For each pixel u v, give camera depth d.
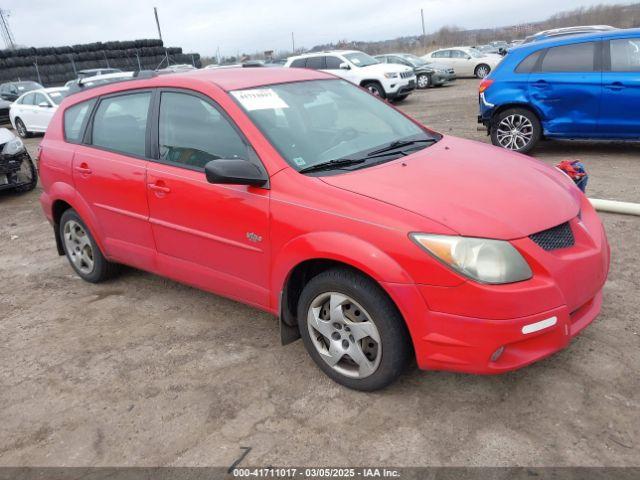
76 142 4.43
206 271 3.61
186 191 3.49
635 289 3.83
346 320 2.88
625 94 7.14
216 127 3.42
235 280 3.43
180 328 3.88
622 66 7.19
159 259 3.92
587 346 3.20
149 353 3.58
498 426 2.64
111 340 3.79
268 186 3.08
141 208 3.86
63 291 4.72
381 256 2.61
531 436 2.56
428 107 15.41
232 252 3.35
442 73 21.41
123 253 4.22
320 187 2.92
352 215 2.74
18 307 4.48
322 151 3.30
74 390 3.25
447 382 3.00
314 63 17.47
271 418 2.85
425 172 3.07
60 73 32.44
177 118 3.66
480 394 2.88
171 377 3.29
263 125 3.29
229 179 2.96
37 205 7.91
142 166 3.80
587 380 2.91
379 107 4.07
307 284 3.02
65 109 4.68
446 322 2.54
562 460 2.41
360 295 2.75
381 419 2.76
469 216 2.61
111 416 2.98
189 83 3.64
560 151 8.44
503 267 2.49
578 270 2.68
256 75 3.85
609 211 5.42
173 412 2.97
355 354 2.89
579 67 7.44
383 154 3.37
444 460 2.47
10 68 30.72
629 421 2.60
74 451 2.75
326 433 2.70
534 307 2.49
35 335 3.97
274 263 3.09
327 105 3.77
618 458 2.39
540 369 3.03
